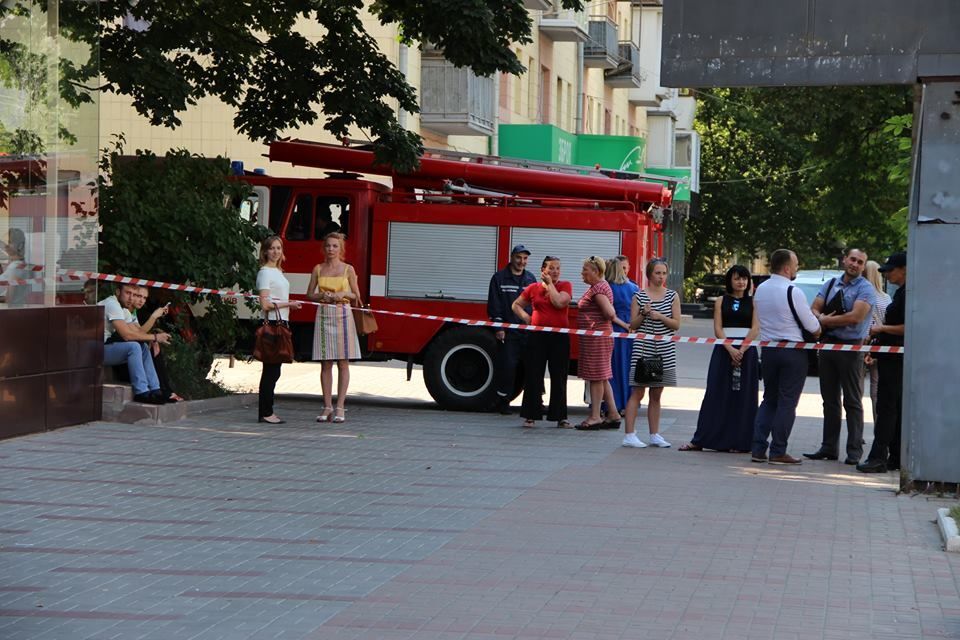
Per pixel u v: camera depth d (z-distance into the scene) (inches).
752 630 367.9
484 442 756.0
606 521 524.1
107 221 868.6
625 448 751.7
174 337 879.1
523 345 902.4
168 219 877.8
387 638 351.9
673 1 641.0
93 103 767.1
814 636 363.6
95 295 774.5
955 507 547.2
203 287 882.1
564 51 2325.3
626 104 2970.0
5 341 686.5
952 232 604.7
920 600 407.5
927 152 605.9
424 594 400.5
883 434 682.2
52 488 562.6
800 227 3489.2
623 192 970.7
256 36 1114.1
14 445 679.1
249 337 952.9
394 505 546.6
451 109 1624.0
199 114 1561.3
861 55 617.9
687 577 431.5
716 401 748.0
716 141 3553.2
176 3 1022.4
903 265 677.9
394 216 973.8
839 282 729.0
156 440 712.4
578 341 906.7
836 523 535.5
